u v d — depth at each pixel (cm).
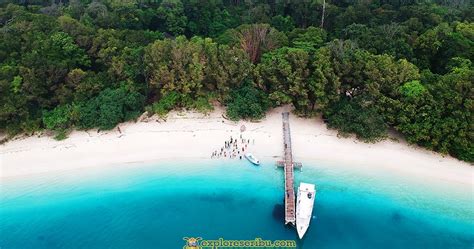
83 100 6272
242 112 6356
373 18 8256
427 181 5350
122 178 5419
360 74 6034
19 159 5662
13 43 6681
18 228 4734
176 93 6431
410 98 5678
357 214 4925
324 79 5972
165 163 5656
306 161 5662
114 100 6222
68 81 6256
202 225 4775
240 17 8844
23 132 6050
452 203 5047
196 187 5291
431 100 5562
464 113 5397
